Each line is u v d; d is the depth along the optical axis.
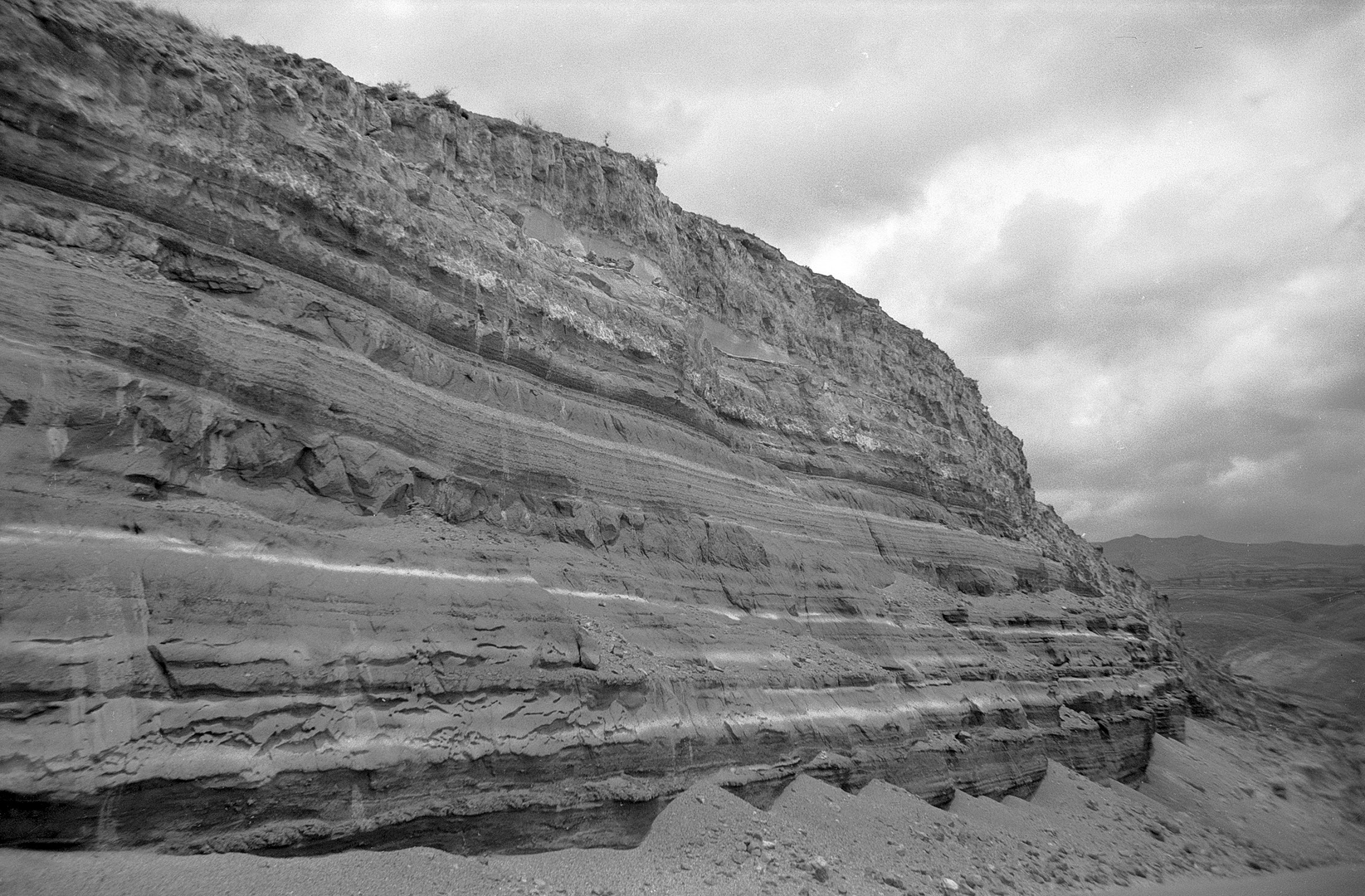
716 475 19.44
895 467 28.11
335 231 12.70
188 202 10.85
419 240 14.02
